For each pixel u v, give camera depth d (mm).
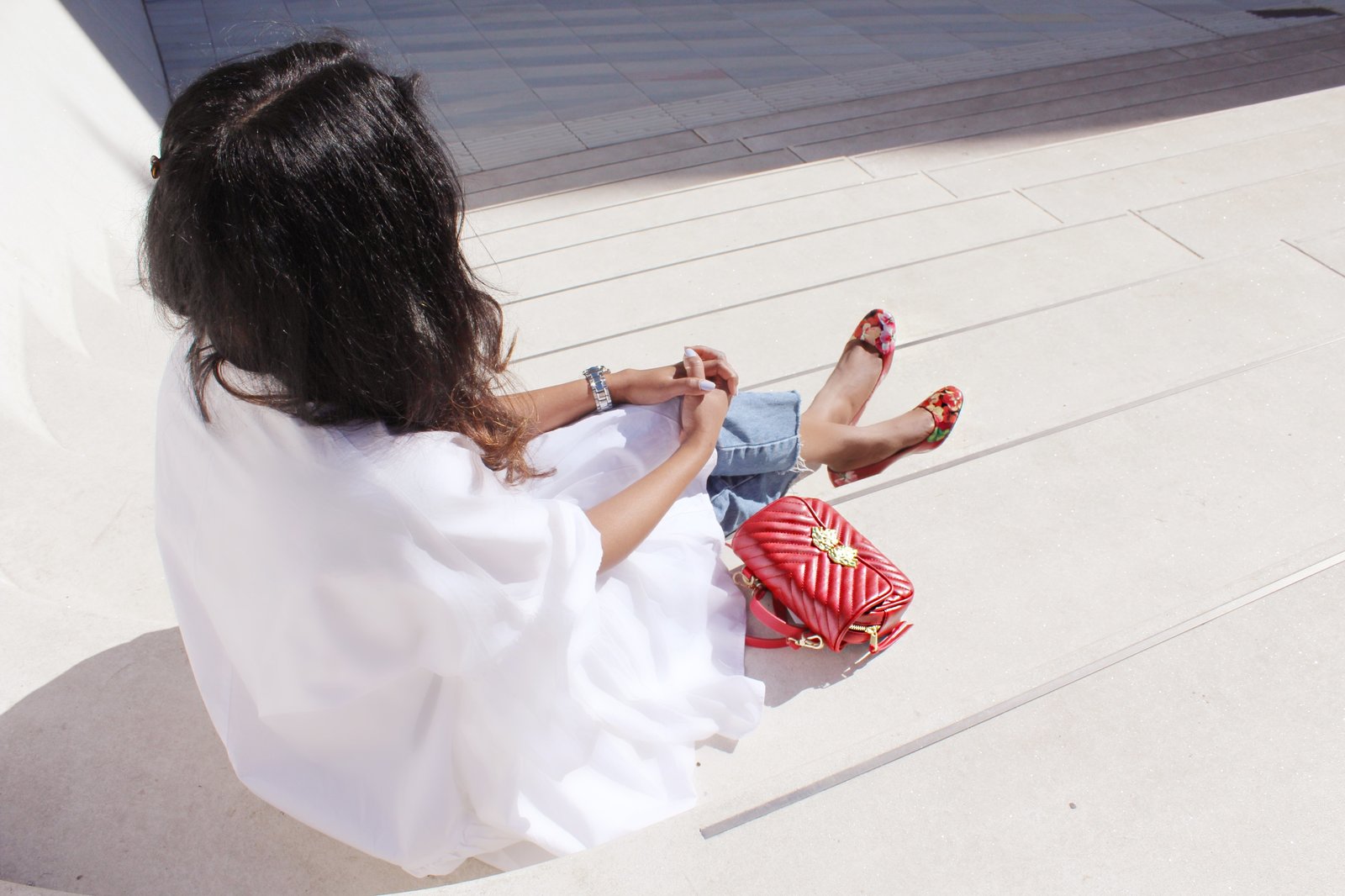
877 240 3588
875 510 2277
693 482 1992
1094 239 3465
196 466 1207
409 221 1100
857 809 1515
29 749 1571
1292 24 5883
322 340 1079
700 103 5402
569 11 7180
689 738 1689
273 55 1106
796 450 2049
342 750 1390
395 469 1160
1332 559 1995
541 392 2014
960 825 1503
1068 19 6441
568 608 1349
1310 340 2816
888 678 1886
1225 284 3090
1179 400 2596
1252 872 1450
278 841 1482
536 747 1421
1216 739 1655
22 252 2914
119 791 1528
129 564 2021
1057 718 1685
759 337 3066
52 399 2533
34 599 1820
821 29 6570
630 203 4094
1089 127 4539
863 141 4578
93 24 5512
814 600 1875
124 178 4078
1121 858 1466
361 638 1239
